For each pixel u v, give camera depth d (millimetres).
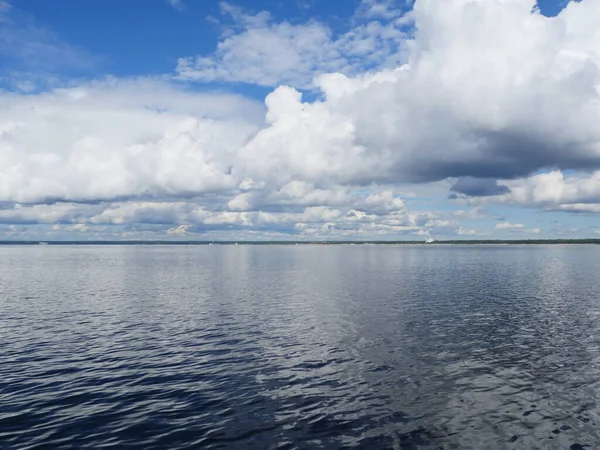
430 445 18516
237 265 145750
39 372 27922
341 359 30641
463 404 22703
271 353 32219
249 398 23531
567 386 25203
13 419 20797
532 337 36781
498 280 85812
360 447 18328
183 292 68250
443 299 58938
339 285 77875
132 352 32656
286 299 59750
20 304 56125
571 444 18578
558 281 83250
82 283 82812
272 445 18453
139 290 71188
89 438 18969
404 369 28438
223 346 34281
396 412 21766
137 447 18203
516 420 20828
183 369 28484
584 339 36125
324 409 22109
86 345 34719
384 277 94438
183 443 18562
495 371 27906
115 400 23203
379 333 38500
